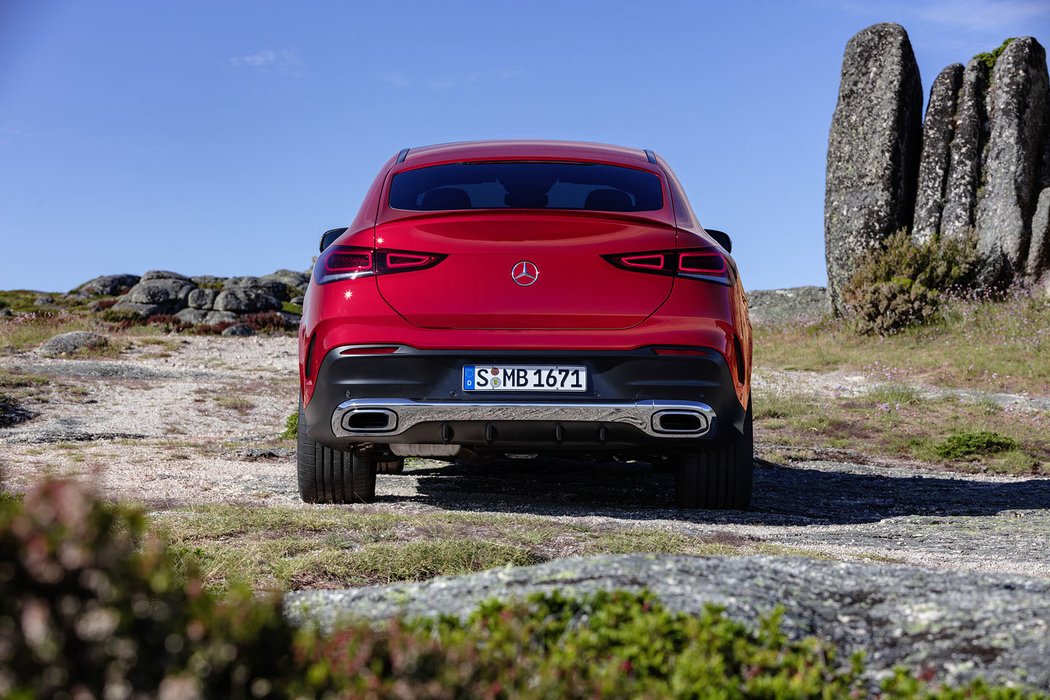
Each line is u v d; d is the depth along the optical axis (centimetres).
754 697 164
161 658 126
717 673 166
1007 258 2258
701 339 463
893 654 208
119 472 670
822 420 1279
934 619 222
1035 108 2375
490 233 464
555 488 651
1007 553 458
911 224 2478
